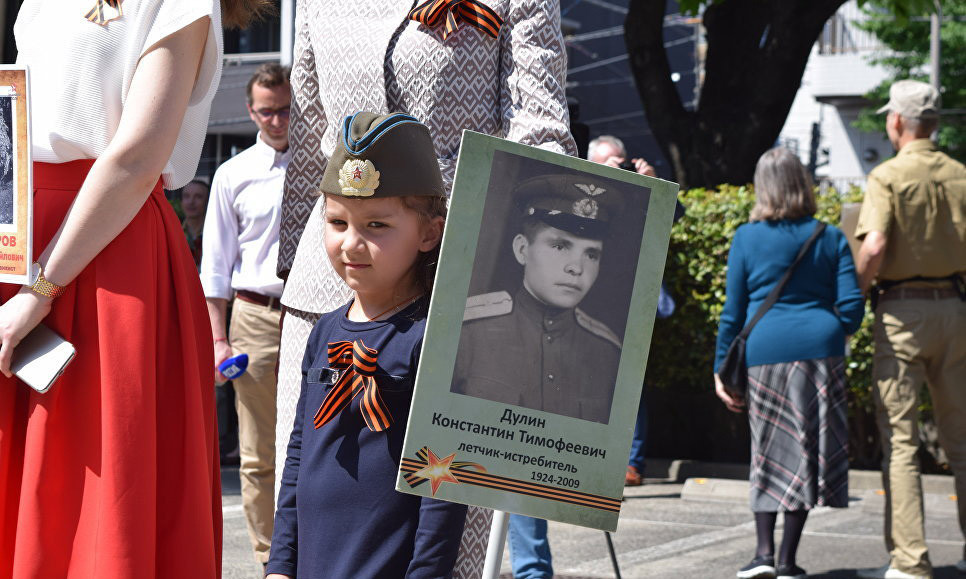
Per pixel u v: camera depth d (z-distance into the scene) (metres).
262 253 5.45
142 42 2.85
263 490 5.31
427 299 2.71
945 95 32.38
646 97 13.33
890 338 6.07
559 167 2.45
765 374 5.97
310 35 3.28
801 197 6.05
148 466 2.76
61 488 2.76
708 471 9.36
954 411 6.17
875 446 9.38
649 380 9.48
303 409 2.83
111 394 2.74
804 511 5.96
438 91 3.01
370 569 2.59
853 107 40.19
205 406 3.06
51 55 2.86
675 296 9.34
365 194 2.62
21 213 2.71
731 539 7.06
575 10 48.12
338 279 3.12
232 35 16.17
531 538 5.14
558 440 2.42
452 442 2.37
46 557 2.73
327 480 2.65
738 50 12.99
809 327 5.95
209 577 2.89
